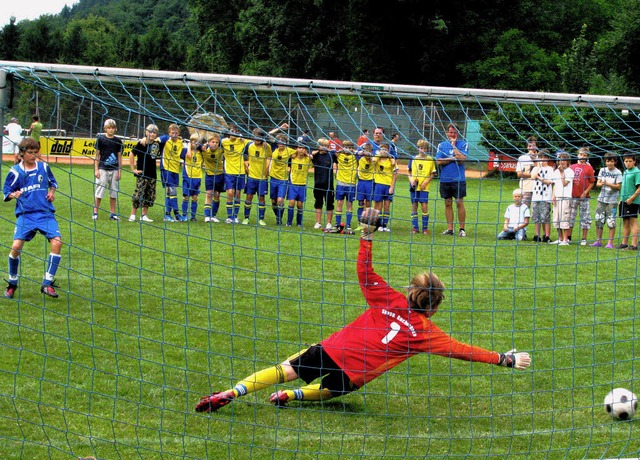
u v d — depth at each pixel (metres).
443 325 10.02
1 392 6.84
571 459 6.12
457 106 9.55
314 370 6.75
